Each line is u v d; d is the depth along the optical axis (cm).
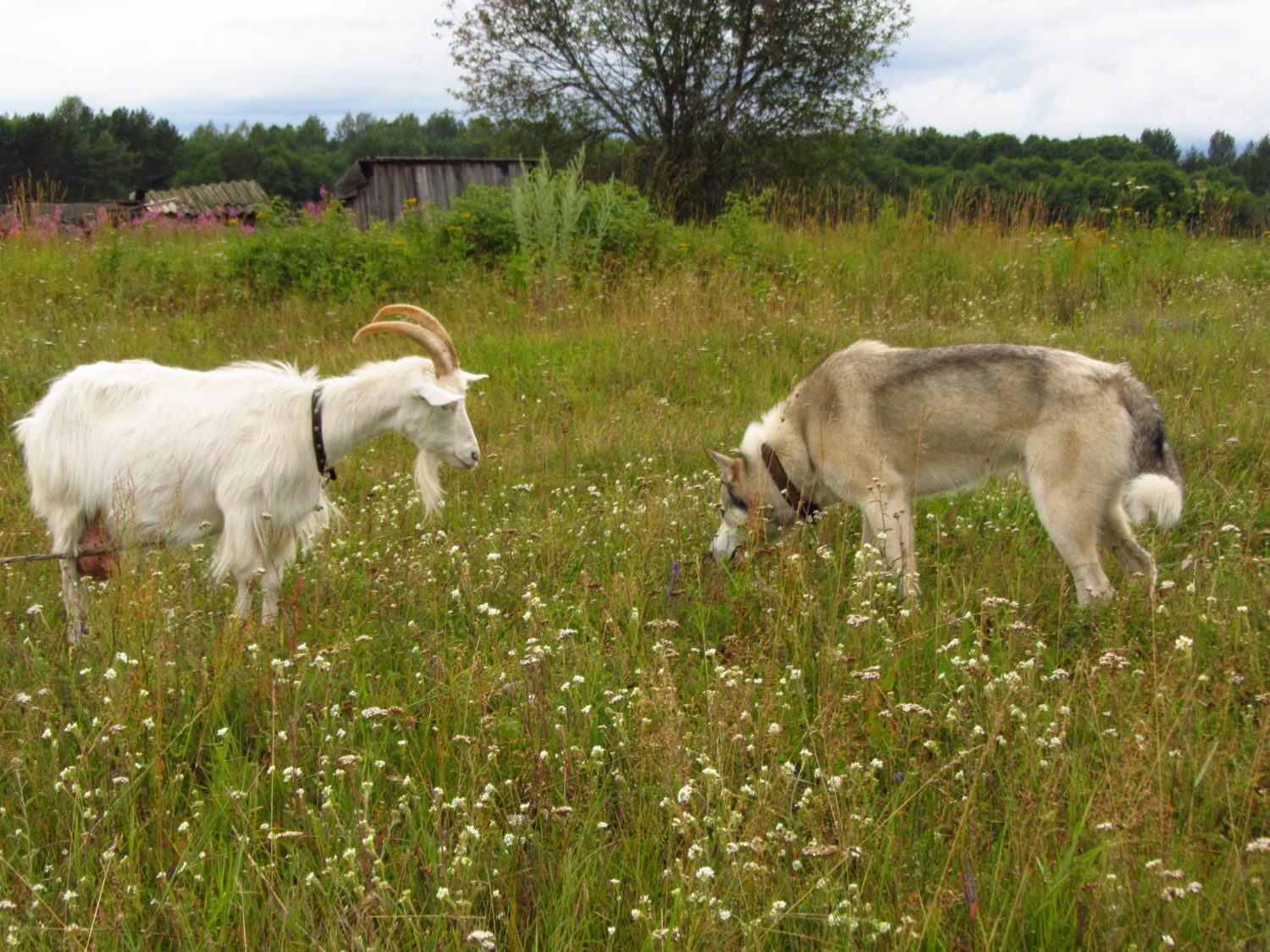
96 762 310
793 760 321
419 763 318
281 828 292
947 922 247
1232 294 1161
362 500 600
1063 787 292
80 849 269
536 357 922
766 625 409
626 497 588
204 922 254
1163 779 277
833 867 253
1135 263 1305
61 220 1706
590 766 302
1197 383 788
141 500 432
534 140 2481
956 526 540
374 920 250
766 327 980
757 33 2316
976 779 280
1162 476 427
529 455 700
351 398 471
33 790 302
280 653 378
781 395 809
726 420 773
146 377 441
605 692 340
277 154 7338
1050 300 1199
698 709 348
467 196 1324
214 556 446
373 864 258
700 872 231
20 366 860
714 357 916
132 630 364
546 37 2397
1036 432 463
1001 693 330
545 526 539
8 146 6656
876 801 298
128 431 430
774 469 534
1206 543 469
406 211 1350
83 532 442
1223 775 286
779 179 2391
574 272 1181
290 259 1171
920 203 1448
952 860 268
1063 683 338
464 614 434
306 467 459
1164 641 365
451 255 1220
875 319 1046
